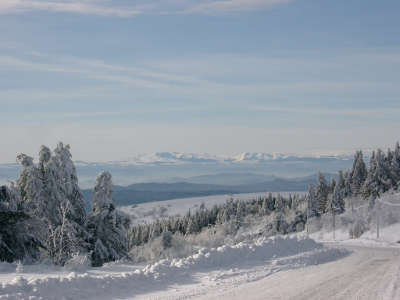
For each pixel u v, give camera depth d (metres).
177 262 17.55
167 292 12.77
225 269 17.67
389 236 76.69
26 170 32.81
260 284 13.88
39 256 28.20
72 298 11.46
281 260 20.39
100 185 35.75
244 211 138.62
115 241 35.12
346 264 20.33
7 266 21.52
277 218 112.06
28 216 26.45
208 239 66.00
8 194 27.33
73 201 34.44
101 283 13.01
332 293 11.88
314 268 18.66
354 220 96.19
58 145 34.72
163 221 133.25
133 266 23.97
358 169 120.00
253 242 25.91
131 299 11.73
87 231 34.47
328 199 113.19
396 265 19.70
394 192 105.81
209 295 11.85
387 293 11.77
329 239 90.50
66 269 21.08
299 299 10.98
